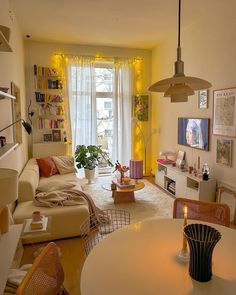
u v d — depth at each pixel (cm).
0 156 187
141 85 598
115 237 153
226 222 188
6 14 318
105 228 313
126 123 591
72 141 557
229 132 348
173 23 430
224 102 355
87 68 552
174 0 343
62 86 542
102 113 589
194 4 355
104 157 588
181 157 470
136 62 588
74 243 295
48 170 459
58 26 444
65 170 480
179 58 170
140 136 609
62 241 299
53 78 535
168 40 509
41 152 526
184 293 106
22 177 349
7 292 155
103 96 584
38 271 111
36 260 114
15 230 199
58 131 551
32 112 521
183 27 447
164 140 547
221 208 193
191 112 441
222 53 357
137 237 153
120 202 418
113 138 588
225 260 128
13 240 184
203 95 402
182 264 125
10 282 160
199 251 110
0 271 152
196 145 425
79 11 380
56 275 125
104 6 362
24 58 519
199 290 107
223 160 362
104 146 600
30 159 504
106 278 116
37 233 228
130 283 112
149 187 510
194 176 396
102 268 123
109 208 396
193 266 114
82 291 108
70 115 550
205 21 391
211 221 195
